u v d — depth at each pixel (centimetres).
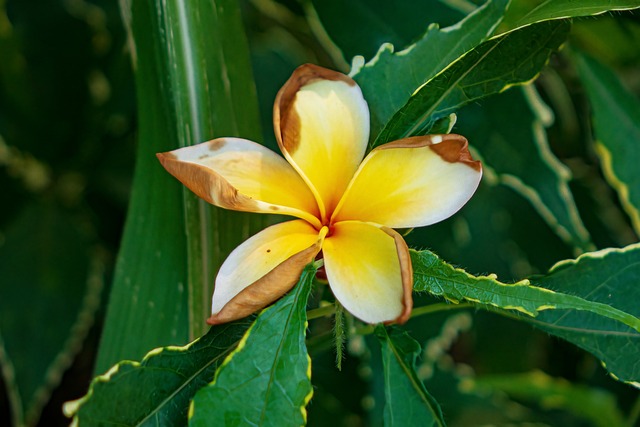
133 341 50
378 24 57
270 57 66
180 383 44
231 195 43
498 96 58
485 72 46
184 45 48
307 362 42
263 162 44
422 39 47
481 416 63
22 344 65
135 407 44
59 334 66
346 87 45
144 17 49
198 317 49
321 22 58
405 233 44
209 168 43
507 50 45
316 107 45
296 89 45
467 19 47
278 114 44
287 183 44
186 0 48
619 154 58
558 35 45
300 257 42
